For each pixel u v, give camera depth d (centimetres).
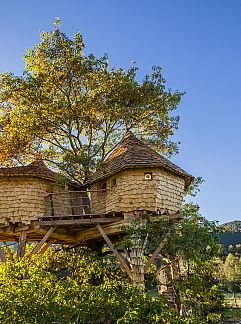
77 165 2181
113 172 1731
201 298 1055
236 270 4775
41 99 2195
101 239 2009
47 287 690
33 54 2291
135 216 1627
